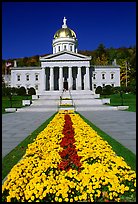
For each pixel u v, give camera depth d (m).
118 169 7.21
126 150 11.67
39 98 76.56
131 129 19.47
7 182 6.42
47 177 6.42
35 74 112.31
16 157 10.76
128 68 111.19
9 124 24.50
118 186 6.05
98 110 46.50
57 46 108.81
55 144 10.35
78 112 41.19
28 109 47.25
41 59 101.06
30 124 24.38
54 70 108.38
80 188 6.04
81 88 101.94
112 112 40.34
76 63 101.31
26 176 6.62
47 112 43.72
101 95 88.25
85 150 8.72
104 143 10.62
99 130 18.36
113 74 112.12
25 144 13.62
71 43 108.12
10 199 5.96
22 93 93.19
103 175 6.34
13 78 113.00
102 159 8.05
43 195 5.83
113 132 17.97
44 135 12.83
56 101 65.06
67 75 107.31
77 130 14.13
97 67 111.50
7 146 13.48
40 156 8.66
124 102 62.41
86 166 7.07
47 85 107.19
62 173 6.82
